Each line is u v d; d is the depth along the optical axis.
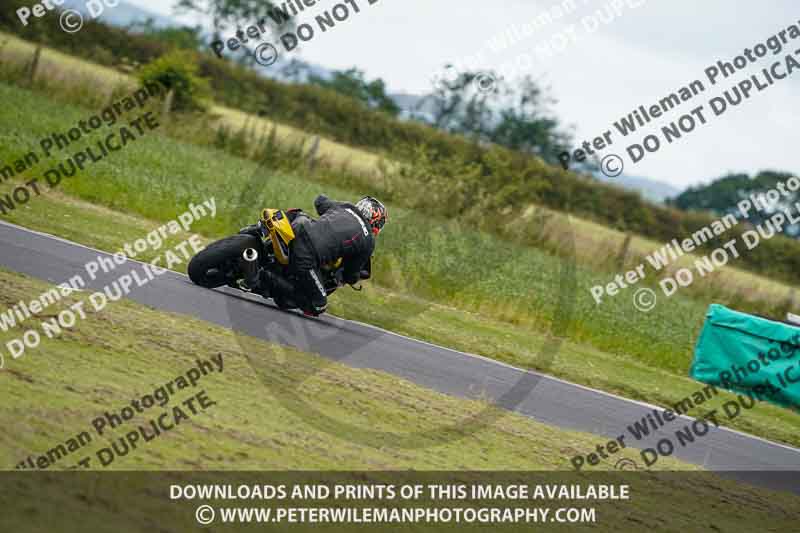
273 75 140.38
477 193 80.69
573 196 140.62
